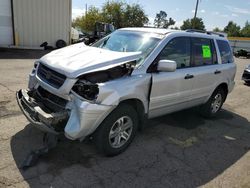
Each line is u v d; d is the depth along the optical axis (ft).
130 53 13.33
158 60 14.01
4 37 48.55
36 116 11.41
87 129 11.22
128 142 13.42
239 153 15.07
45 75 12.50
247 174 12.92
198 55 17.19
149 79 13.33
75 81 11.16
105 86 11.31
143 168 12.34
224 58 19.95
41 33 52.70
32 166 11.37
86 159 12.40
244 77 36.65
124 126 12.94
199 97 17.88
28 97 12.73
